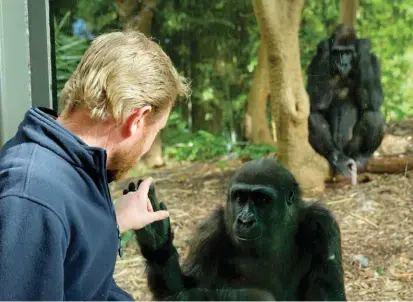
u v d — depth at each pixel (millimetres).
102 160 1660
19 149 1606
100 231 1673
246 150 5023
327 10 4957
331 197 4309
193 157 4965
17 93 2244
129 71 1660
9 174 1529
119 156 1793
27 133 1628
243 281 3408
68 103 1741
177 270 3162
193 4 4770
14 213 1460
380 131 4949
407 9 4883
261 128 5250
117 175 1880
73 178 1627
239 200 3213
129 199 2059
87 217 1625
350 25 4988
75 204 1581
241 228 3096
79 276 1612
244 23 5164
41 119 1640
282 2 4258
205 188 4242
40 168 1545
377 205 4125
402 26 4945
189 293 3295
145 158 4766
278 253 3350
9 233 1446
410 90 5090
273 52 4316
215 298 3336
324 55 5055
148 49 1732
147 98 1688
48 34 2279
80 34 3104
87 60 1700
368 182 4574
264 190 3143
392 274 3367
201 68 5219
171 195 4180
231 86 5316
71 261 1591
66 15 2848
